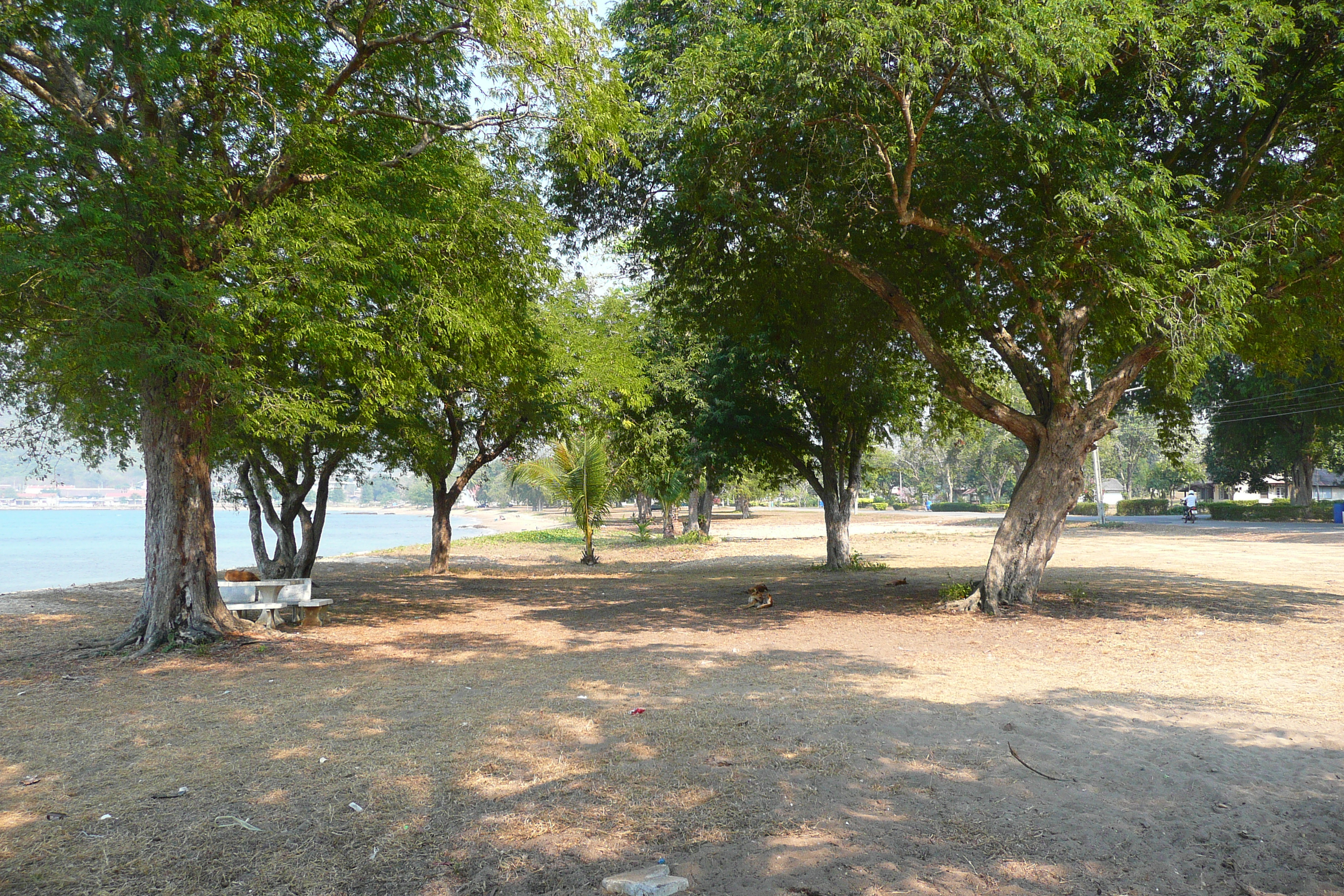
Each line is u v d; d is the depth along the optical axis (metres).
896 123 10.00
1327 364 14.16
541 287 12.84
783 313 13.83
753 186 11.31
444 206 10.20
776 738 5.46
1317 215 9.24
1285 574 16.62
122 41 7.73
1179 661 8.13
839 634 10.26
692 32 10.63
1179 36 8.67
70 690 7.48
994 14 8.14
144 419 9.84
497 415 18.34
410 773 4.87
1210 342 8.96
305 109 9.34
